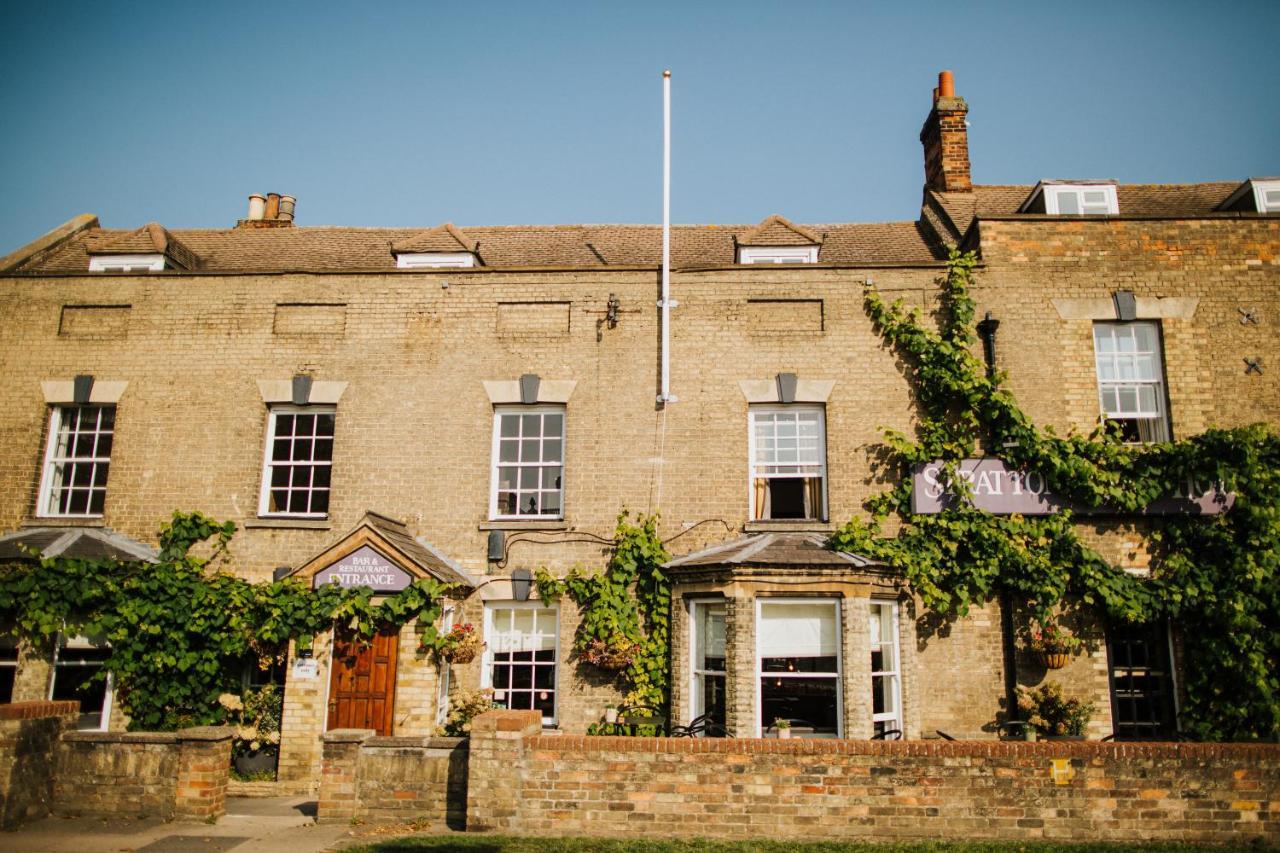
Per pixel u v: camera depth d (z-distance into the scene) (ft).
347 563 43.24
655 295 49.37
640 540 45.75
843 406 47.47
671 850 28.73
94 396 49.57
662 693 43.91
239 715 43.60
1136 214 48.47
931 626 44.52
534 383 48.39
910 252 55.47
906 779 30.48
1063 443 45.11
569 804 30.99
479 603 46.01
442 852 28.37
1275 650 42.52
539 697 45.83
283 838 30.63
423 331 49.62
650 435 47.57
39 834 30.91
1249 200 52.19
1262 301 47.67
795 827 30.35
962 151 61.62
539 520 46.93
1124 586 43.52
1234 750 30.30
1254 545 43.29
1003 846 29.22
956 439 46.01
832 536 44.73
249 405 49.06
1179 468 44.62
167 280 50.85
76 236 59.16
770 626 41.39
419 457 48.03
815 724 40.47
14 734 31.83
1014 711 43.57
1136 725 43.80
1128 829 29.96
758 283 49.11
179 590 44.73
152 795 33.30
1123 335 48.11
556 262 55.98
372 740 33.40
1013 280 48.14
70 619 44.21
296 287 50.47
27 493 48.75
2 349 50.42
